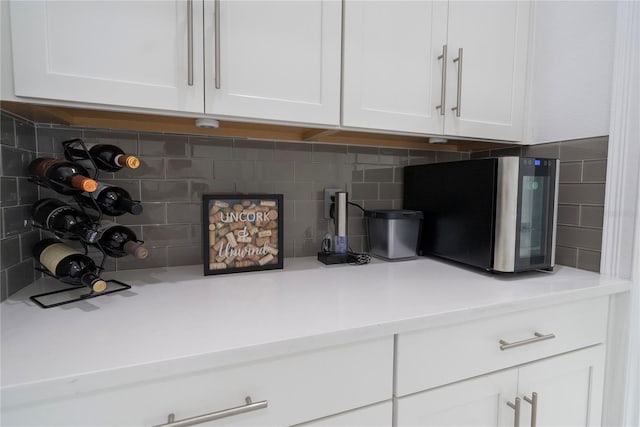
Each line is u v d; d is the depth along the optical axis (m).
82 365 0.51
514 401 0.86
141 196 1.06
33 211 0.87
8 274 0.80
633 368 0.99
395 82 1.03
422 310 0.75
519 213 1.00
